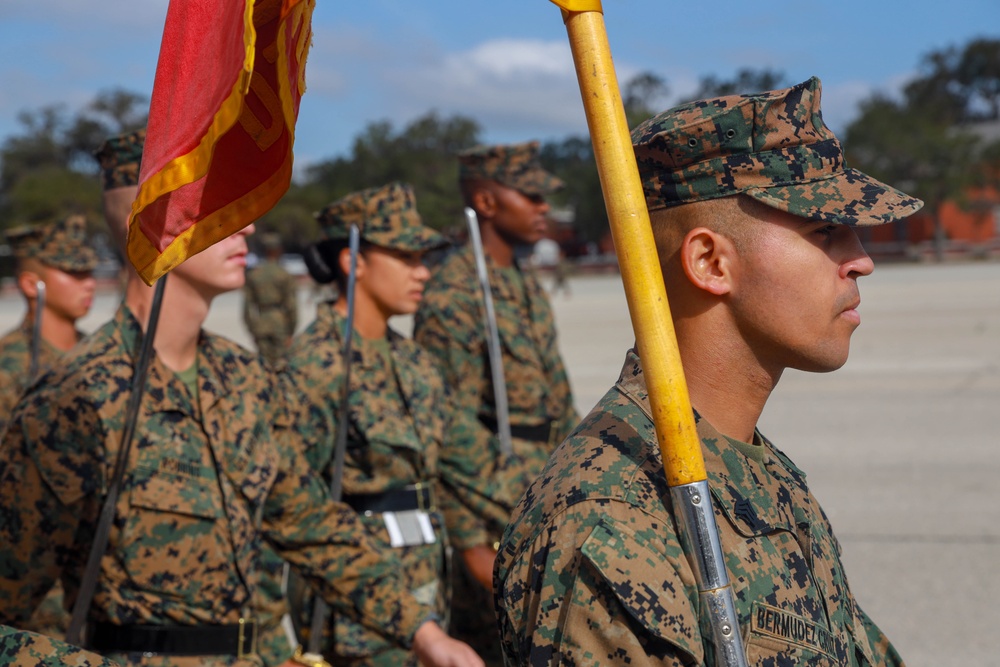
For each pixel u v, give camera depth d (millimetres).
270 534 2910
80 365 2613
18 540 2471
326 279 3971
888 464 8320
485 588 4336
